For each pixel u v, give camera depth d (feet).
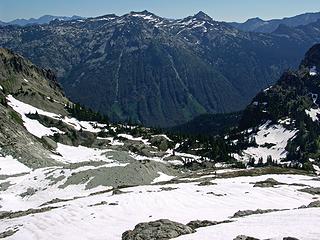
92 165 347.56
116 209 169.37
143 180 331.77
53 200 252.62
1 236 151.74
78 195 284.41
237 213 146.41
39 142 543.39
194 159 606.14
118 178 319.47
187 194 195.83
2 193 301.84
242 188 207.72
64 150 595.06
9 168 388.16
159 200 183.73
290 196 186.50
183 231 114.11
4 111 570.05
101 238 127.54
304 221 109.70
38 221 162.71
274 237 90.79
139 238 110.63
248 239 91.45
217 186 217.56
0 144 436.76
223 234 100.48
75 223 152.66
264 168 335.47
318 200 168.96
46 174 332.80
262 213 142.82
